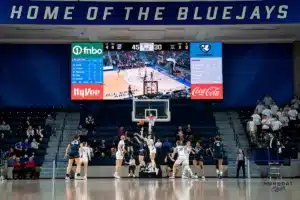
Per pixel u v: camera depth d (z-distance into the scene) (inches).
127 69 1136.2
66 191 491.5
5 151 1041.5
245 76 1234.0
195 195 416.5
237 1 978.1
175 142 1079.0
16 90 1220.5
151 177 945.5
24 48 1226.6
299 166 973.2
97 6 984.3
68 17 995.9
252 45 1235.9
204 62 1134.4
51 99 1225.4
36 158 1023.0
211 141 1074.7
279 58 1237.1
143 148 990.4
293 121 1131.9
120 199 374.3
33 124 1136.2
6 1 963.3
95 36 1134.4
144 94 1132.5
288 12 990.4
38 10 977.5
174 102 1197.1
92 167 989.8
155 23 1014.4
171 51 1140.5
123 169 990.4
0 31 1091.9
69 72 1229.7
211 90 1130.7
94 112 1187.9
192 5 986.1
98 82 1127.6
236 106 1234.6
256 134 1065.5
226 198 379.9
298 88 1218.0
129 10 992.2
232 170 992.2
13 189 542.0
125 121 1184.8
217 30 1086.4
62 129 1132.5
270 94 1232.2
